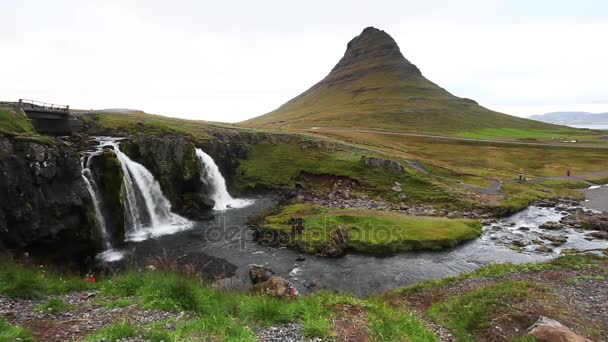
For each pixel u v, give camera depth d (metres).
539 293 22.17
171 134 77.12
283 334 14.03
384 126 178.38
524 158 118.44
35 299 16.33
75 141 61.09
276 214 59.62
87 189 44.16
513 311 18.59
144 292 17.58
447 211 63.28
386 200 71.44
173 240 48.31
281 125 184.38
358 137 130.50
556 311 18.77
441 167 91.81
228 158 84.94
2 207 33.88
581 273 29.08
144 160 62.19
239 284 32.78
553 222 56.28
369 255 42.53
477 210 64.12
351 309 17.38
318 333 14.11
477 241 48.22
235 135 93.50
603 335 16.39
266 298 17.78
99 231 44.47
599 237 49.66
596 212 63.69
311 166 86.88
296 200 70.19
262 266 37.41
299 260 40.66
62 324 14.01
